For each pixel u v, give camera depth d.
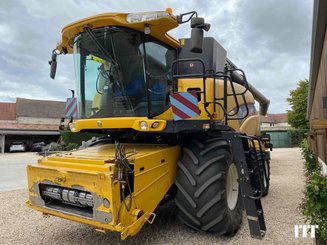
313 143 7.92
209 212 3.47
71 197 3.10
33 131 33.06
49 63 4.47
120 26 3.55
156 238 3.66
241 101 5.62
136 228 2.94
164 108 3.91
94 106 3.92
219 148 3.68
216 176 3.45
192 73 4.45
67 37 3.99
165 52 4.14
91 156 3.37
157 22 3.47
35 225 4.38
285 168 10.66
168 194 4.20
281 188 6.73
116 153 2.91
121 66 3.66
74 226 4.29
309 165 7.42
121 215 2.83
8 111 43.84
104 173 2.81
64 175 3.10
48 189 3.35
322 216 2.98
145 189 3.16
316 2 4.06
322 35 5.30
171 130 3.59
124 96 3.69
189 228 3.82
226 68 4.27
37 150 31.61
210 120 3.66
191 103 3.36
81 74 3.98
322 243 3.01
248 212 3.24
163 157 3.54
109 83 3.76
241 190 3.31
